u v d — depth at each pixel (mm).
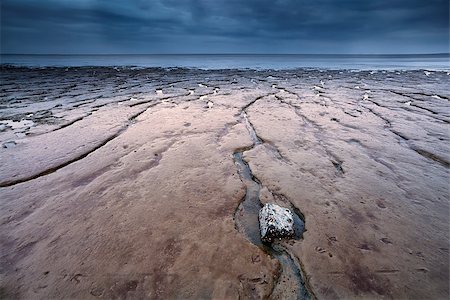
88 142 7109
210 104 11539
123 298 2756
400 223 3812
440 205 4211
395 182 4953
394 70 34531
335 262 3164
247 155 6297
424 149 6410
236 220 4027
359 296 2748
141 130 8102
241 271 3070
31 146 6859
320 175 5297
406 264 3092
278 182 5043
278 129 8172
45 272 3055
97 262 3188
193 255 3291
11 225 3883
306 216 4039
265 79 22984
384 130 8016
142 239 3566
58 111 10570
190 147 6734
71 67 41000
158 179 5164
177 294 2797
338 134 7684
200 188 4848
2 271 3076
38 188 4898
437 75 25938
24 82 20328
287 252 3385
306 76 26078
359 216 3998
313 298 2783
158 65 51312
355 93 14820
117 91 15609
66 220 3979
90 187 4902
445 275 2932
